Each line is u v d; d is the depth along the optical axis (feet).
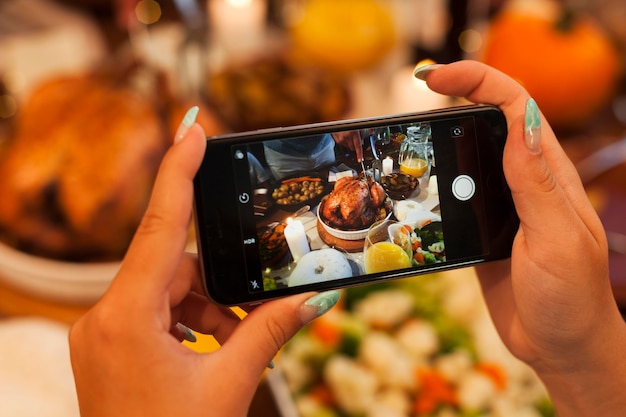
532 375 1.16
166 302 0.75
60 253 1.28
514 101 0.88
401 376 1.15
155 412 0.73
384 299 1.26
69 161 1.23
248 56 1.57
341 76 1.67
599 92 1.60
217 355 0.77
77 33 1.68
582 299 0.81
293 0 1.85
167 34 1.65
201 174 0.84
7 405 1.05
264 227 0.85
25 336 1.15
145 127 1.27
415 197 0.88
